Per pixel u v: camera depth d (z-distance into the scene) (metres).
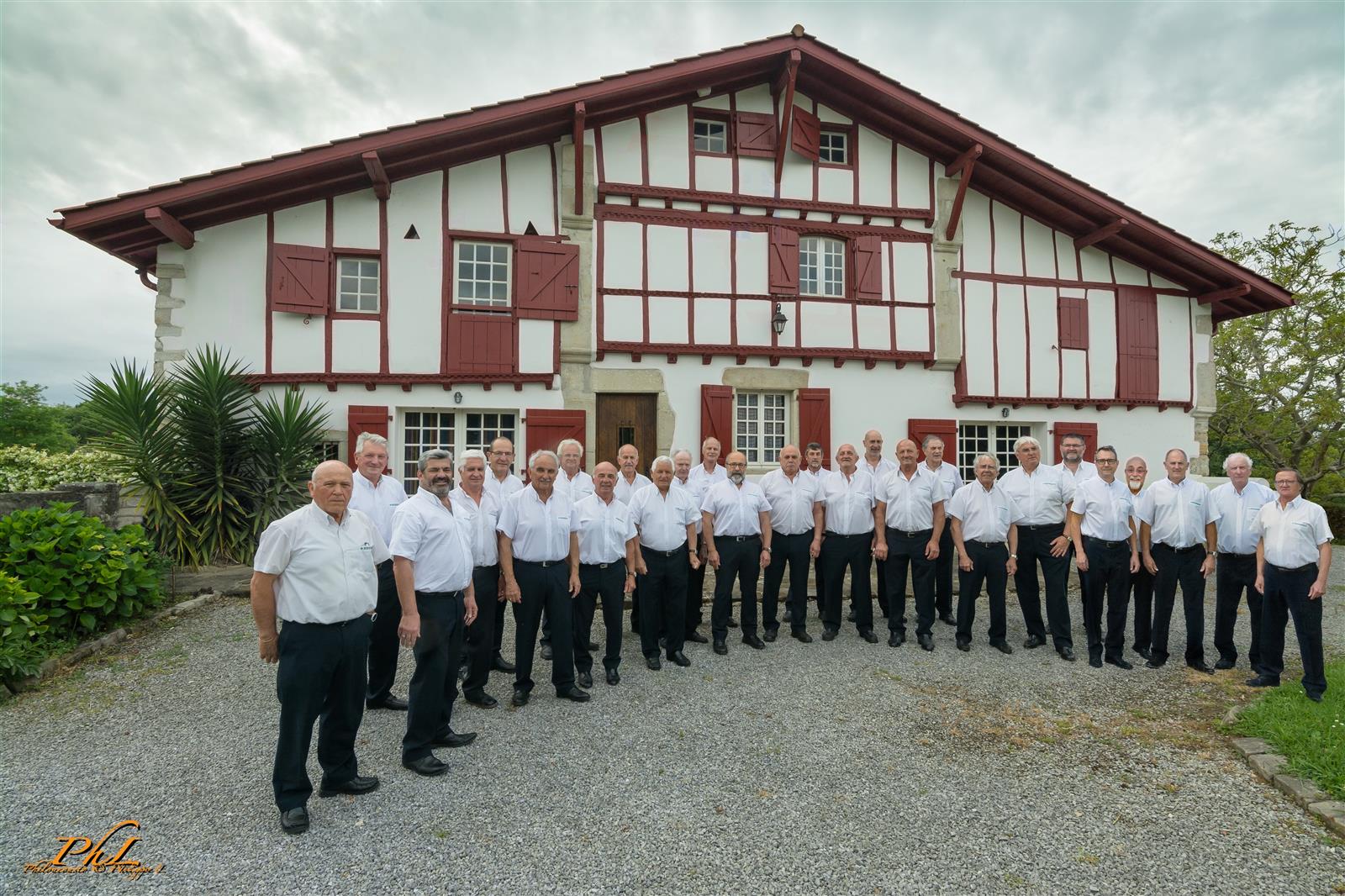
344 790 3.20
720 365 9.33
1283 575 4.48
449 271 8.58
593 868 2.65
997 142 9.35
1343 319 14.49
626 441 9.16
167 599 6.31
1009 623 6.54
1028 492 5.55
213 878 2.59
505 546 4.19
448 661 3.63
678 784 3.32
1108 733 3.98
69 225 7.08
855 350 9.63
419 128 7.78
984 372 10.06
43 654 4.79
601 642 5.75
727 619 5.49
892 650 5.57
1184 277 10.73
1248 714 4.06
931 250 9.97
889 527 5.71
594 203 8.97
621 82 8.37
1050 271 10.40
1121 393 10.52
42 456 8.55
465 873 2.62
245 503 7.56
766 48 8.71
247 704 4.28
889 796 3.23
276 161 7.48
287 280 8.09
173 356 7.89
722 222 9.30
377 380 8.30
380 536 3.43
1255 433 16.61
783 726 4.02
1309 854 2.80
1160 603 5.19
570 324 8.86
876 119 9.69
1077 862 2.73
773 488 5.86
